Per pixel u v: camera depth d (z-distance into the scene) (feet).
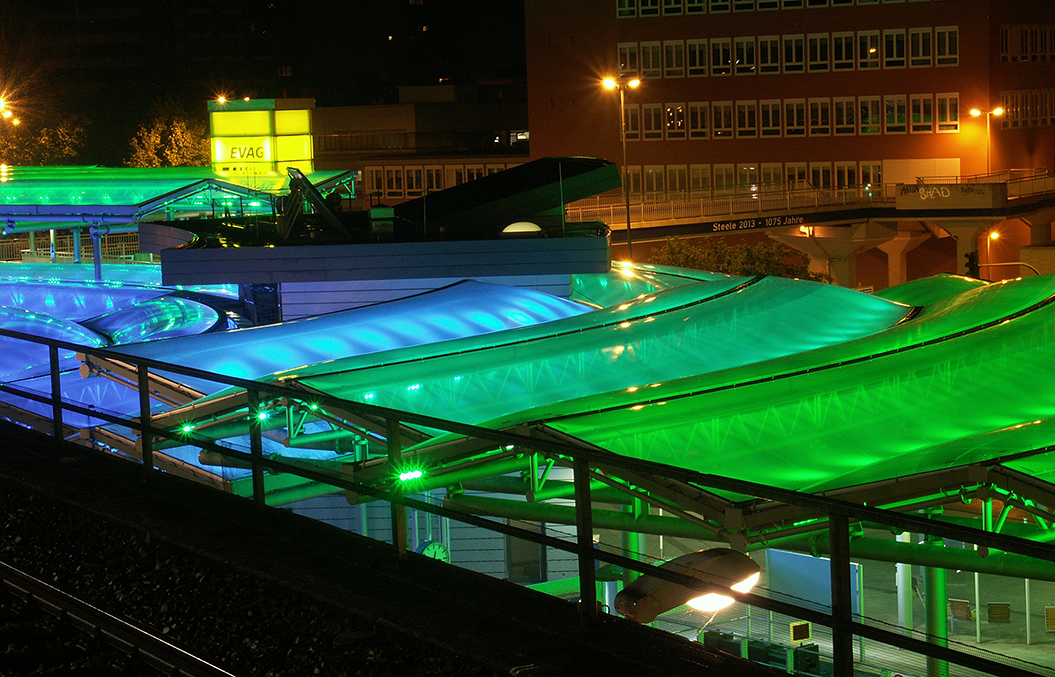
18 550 26.25
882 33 244.42
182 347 76.33
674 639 18.56
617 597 34.78
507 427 49.49
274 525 25.94
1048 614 76.38
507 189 104.47
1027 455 44.32
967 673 68.23
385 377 62.49
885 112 246.47
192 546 24.68
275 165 307.78
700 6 257.14
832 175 252.01
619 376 69.77
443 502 59.26
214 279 94.27
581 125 271.90
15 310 105.60
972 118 239.91
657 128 265.13
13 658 21.24
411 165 296.30
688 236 216.13
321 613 21.27
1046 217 244.42
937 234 241.14
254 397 25.61
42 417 55.77
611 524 53.47
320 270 94.89
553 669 17.67
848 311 87.61
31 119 356.18
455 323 85.61
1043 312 72.59
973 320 72.28
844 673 14.97
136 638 21.33
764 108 255.50
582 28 267.80
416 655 19.19
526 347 70.49
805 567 69.05
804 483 47.93
